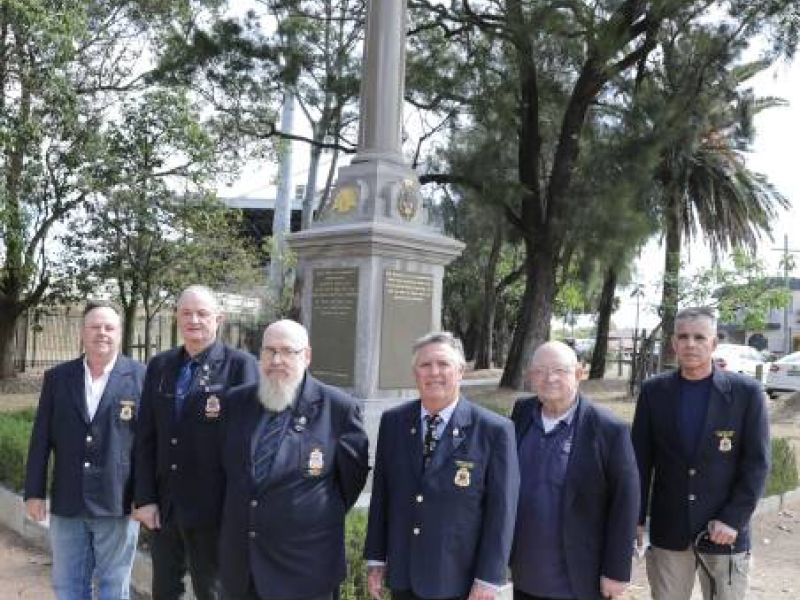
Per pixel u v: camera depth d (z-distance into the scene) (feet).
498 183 63.26
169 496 14.65
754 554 24.71
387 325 27.30
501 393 62.54
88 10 57.16
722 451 13.91
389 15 30.19
